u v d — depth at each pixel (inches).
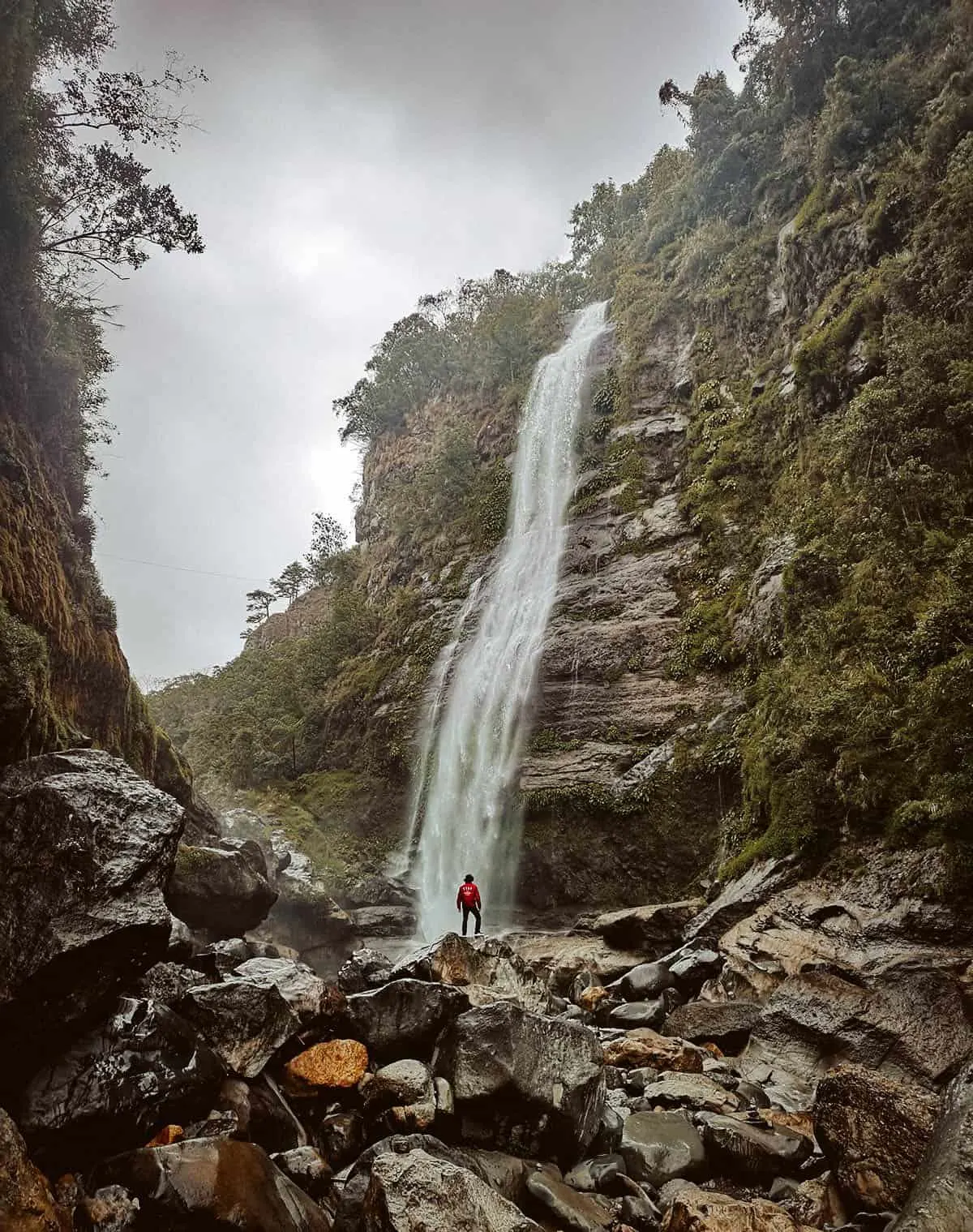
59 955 220.1
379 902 1166.3
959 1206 179.3
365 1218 191.6
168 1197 182.5
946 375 772.0
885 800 574.2
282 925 980.6
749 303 1427.2
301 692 1876.2
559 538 1488.7
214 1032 256.2
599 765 1067.3
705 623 1091.9
